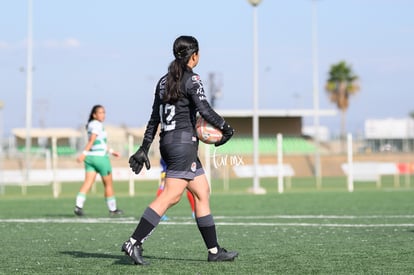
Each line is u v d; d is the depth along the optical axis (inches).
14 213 1967.3
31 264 898.7
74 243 1165.1
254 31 3494.1
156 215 873.5
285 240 1167.0
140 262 870.4
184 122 872.3
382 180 5221.5
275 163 6801.2
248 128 7613.2
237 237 1230.3
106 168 1782.7
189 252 1023.0
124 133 7559.1
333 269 822.5
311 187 4050.2
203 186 891.4
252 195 2898.6
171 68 868.6
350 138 3329.2
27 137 5211.6
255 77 3417.8
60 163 5408.5
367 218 1630.2
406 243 1094.4
